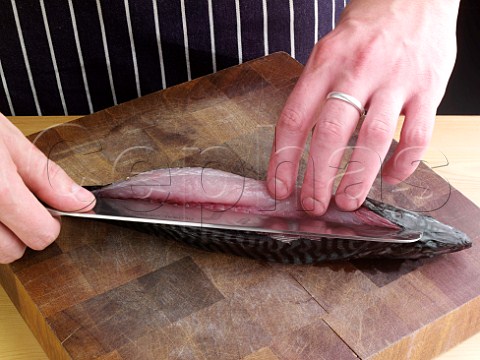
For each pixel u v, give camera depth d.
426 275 0.52
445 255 0.53
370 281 0.51
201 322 0.49
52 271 0.52
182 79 0.74
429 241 0.51
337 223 0.52
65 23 0.69
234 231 0.52
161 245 0.54
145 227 0.53
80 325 0.49
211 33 0.71
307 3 0.71
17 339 0.53
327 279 0.52
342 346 0.48
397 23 0.51
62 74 0.72
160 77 0.74
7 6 0.67
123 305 0.50
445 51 0.51
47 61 0.71
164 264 0.53
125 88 0.74
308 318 0.49
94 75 0.73
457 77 1.02
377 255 0.52
